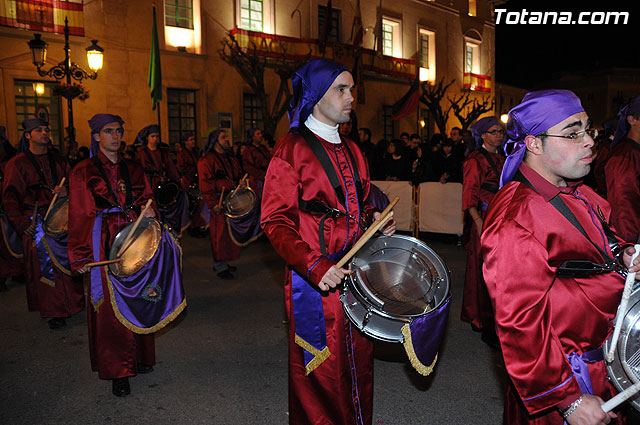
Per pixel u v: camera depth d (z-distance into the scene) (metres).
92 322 4.08
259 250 9.99
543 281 1.84
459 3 29.64
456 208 10.08
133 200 4.23
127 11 17.33
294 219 2.53
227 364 4.55
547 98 1.91
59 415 3.70
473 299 5.14
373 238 2.68
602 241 1.98
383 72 24.92
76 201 4.04
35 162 5.83
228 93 19.80
